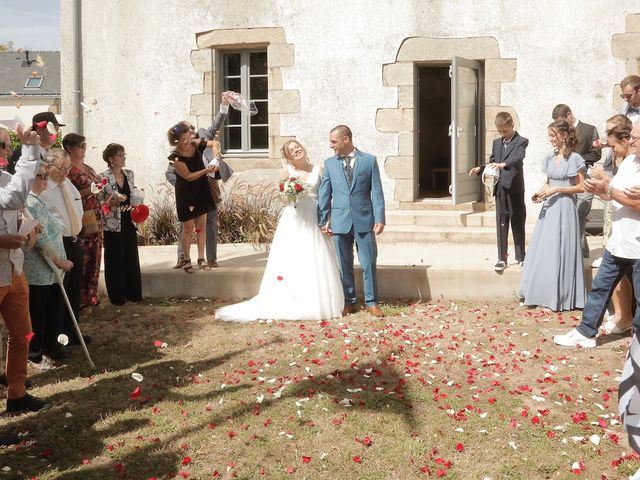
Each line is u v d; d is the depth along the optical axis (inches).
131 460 167.0
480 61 415.8
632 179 213.8
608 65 395.5
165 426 183.9
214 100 443.5
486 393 203.8
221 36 435.2
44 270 219.8
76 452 171.3
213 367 227.3
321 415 189.3
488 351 237.9
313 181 279.0
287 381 212.8
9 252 178.7
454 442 175.0
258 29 430.9
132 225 299.3
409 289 300.2
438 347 241.8
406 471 162.6
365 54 419.8
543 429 181.0
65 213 235.0
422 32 413.1
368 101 421.7
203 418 188.4
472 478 159.0
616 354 232.1
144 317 281.9
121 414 191.3
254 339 253.1
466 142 407.2
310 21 424.8
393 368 222.5
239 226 407.5
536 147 406.0
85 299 279.3
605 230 297.4
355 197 274.5
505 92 407.5
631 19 390.9
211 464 165.8
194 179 299.6
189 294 310.7
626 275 243.3
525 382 212.1
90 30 454.6
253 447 173.0
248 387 209.0
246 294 306.5
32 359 227.8
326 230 278.8
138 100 450.0
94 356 238.4
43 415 190.1
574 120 285.3
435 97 603.5
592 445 172.4
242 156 445.4
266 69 445.7
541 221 278.7
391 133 420.5
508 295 293.7
